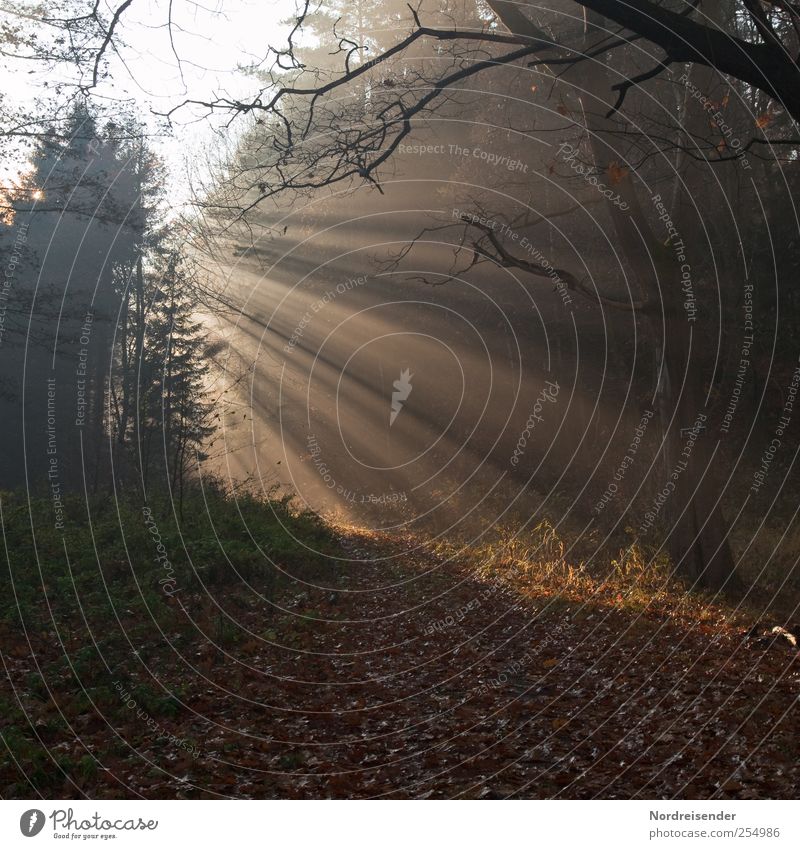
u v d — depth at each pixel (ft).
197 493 61.05
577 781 18.48
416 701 24.93
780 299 68.23
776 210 68.23
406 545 60.85
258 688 25.71
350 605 37.99
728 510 58.65
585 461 73.20
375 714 23.72
